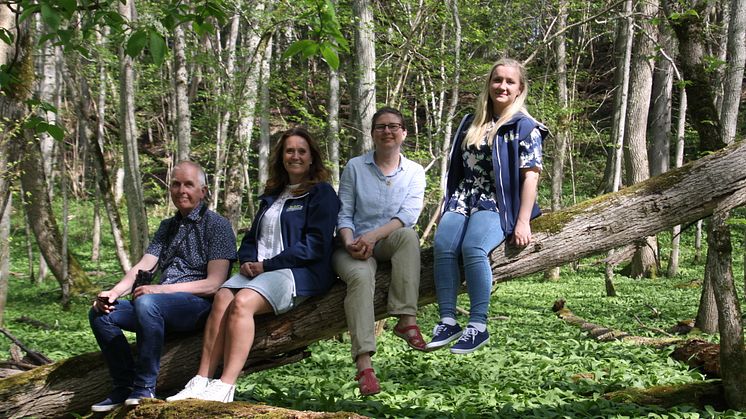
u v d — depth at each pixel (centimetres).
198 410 425
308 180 501
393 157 517
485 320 465
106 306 472
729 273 577
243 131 1683
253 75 1509
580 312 1488
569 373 761
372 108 1111
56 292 1959
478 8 1520
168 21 472
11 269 2625
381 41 1308
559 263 505
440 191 1207
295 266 479
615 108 2269
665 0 1016
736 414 571
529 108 1781
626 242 516
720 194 512
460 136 513
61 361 516
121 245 1656
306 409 559
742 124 2631
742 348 582
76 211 3312
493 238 473
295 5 1265
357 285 475
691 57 909
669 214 512
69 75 1609
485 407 594
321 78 1767
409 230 495
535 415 560
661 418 564
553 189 2238
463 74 1386
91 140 1656
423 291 507
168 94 3088
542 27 2034
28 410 499
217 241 497
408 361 855
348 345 1009
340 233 500
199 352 506
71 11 421
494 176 482
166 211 3388
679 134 2139
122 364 480
